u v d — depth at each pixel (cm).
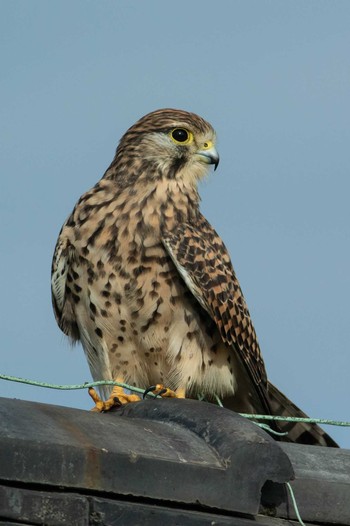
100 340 1121
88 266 1101
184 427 664
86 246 1100
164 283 1103
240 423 653
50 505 559
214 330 1136
